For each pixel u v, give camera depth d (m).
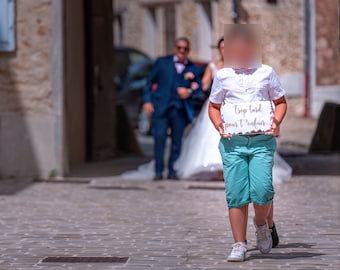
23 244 14.36
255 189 12.37
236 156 12.45
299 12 44.38
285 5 43.91
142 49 58.00
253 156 12.42
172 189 20.94
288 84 43.59
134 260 13.07
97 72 27.95
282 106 12.54
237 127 12.33
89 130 27.67
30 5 22.52
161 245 14.20
